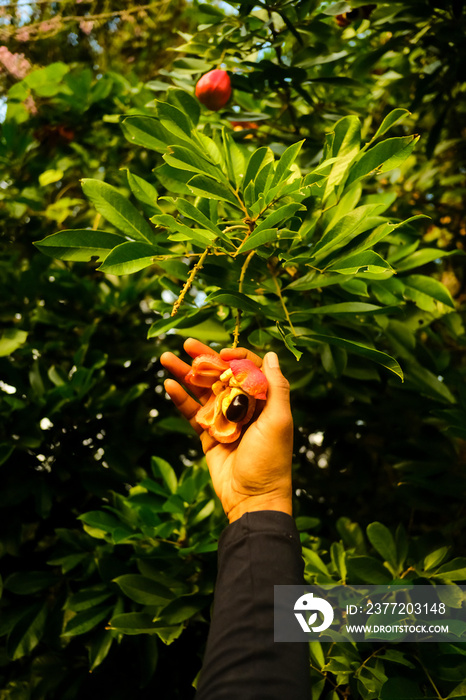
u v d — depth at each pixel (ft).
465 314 4.33
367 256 2.19
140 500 2.98
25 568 3.48
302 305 2.97
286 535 1.89
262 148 2.32
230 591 1.81
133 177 2.42
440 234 4.89
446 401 3.14
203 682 1.69
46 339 4.09
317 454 4.14
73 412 3.60
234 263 2.52
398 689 2.26
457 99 3.94
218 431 2.20
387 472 4.11
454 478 3.13
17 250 4.73
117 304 4.09
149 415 4.06
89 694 3.09
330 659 2.45
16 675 3.48
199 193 2.24
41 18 5.05
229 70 3.27
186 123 2.41
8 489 3.38
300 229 2.41
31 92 4.52
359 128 2.44
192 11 3.62
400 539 2.76
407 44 3.62
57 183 5.04
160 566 2.78
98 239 2.33
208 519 2.97
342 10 3.14
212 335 3.00
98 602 2.89
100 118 4.64
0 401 3.60
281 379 2.14
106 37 5.98
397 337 3.15
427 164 4.44
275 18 3.24
